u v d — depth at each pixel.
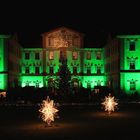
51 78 100.12
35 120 35.62
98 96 68.94
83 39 101.56
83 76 101.31
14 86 82.44
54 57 100.88
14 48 89.69
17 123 33.06
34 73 101.44
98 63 102.31
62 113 43.59
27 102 65.50
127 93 79.38
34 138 23.77
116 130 27.31
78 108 52.19
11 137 24.38
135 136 24.11
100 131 26.88
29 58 101.75
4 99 67.69
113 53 86.31
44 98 65.62
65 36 100.81
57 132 26.72
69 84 72.81
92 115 40.69
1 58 80.38
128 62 79.69
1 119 36.84
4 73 80.12
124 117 38.09
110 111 43.03
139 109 49.19
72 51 100.94
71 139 23.09
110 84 90.81
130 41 79.69
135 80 79.62
